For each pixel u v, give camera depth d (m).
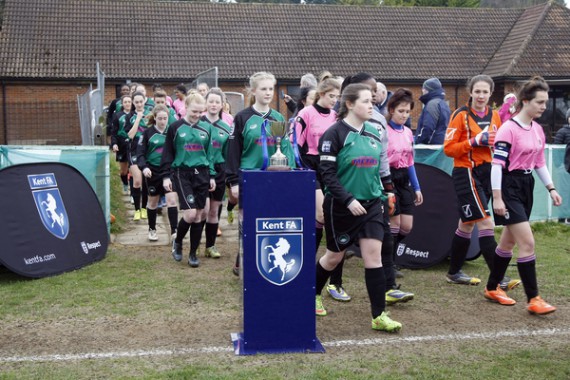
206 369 4.29
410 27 32.97
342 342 4.89
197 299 6.05
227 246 8.71
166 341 4.88
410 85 30.48
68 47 29.19
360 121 4.98
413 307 5.90
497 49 32.06
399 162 6.69
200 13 32.03
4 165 7.54
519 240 5.68
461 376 4.21
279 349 4.66
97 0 31.64
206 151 7.47
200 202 7.42
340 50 31.19
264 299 4.62
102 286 6.50
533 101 5.55
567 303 6.05
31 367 4.32
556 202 5.81
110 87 28.56
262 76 6.19
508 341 4.95
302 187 4.62
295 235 4.63
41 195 7.19
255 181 4.56
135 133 10.28
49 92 28.25
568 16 31.61
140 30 30.58
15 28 29.55
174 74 28.72
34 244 6.93
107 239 8.05
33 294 6.16
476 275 7.21
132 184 10.70
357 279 6.97
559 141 11.02
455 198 7.61
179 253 7.73
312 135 6.19
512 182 5.70
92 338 4.94
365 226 5.05
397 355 4.61
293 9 33.12
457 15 33.81
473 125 6.22
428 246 7.56
